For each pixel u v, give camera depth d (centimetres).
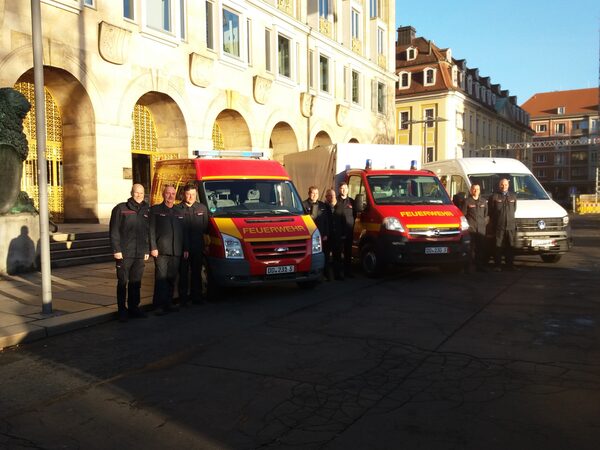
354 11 3281
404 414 418
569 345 595
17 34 1382
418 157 1414
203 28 2009
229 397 462
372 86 3456
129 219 770
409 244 1034
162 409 442
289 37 2572
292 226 922
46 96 1625
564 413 414
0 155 1070
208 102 2045
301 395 462
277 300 886
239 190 971
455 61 5725
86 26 1574
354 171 1226
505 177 1345
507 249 1170
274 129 2634
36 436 399
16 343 650
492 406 430
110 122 1658
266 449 366
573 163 9169
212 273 873
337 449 363
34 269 1145
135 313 784
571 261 1323
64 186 1672
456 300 851
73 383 512
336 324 710
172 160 1110
